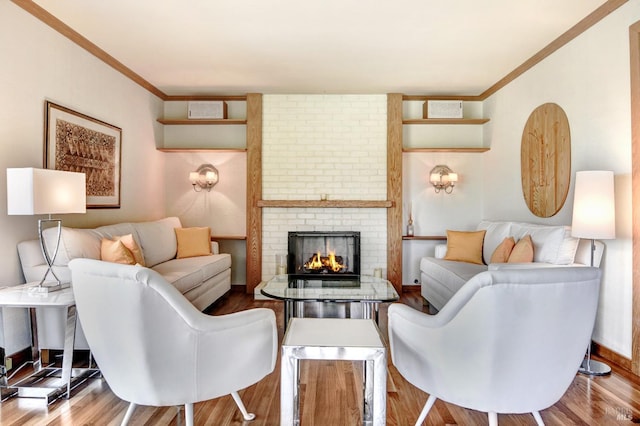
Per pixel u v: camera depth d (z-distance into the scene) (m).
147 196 4.85
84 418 1.99
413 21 3.13
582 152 3.21
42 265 2.74
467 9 2.93
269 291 3.23
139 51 3.75
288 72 4.34
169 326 1.55
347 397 2.26
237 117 5.39
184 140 5.41
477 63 4.07
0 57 2.61
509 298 1.46
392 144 5.13
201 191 5.38
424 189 5.38
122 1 2.81
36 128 2.93
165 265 3.89
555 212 3.61
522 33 3.35
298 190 5.19
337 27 3.23
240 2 2.83
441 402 2.20
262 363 1.81
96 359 1.74
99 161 3.77
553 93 3.63
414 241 5.39
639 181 2.60
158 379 1.58
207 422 1.97
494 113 4.94
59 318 2.61
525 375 1.55
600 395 2.28
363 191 5.18
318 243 5.19
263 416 2.03
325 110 5.18
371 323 2.04
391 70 4.29
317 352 1.65
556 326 1.52
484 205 5.27
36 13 2.89
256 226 5.14
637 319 2.60
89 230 3.15
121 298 1.52
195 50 3.72
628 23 2.71
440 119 5.14
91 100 3.64
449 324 1.58
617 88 2.82
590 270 1.57
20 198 2.31
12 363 2.61
